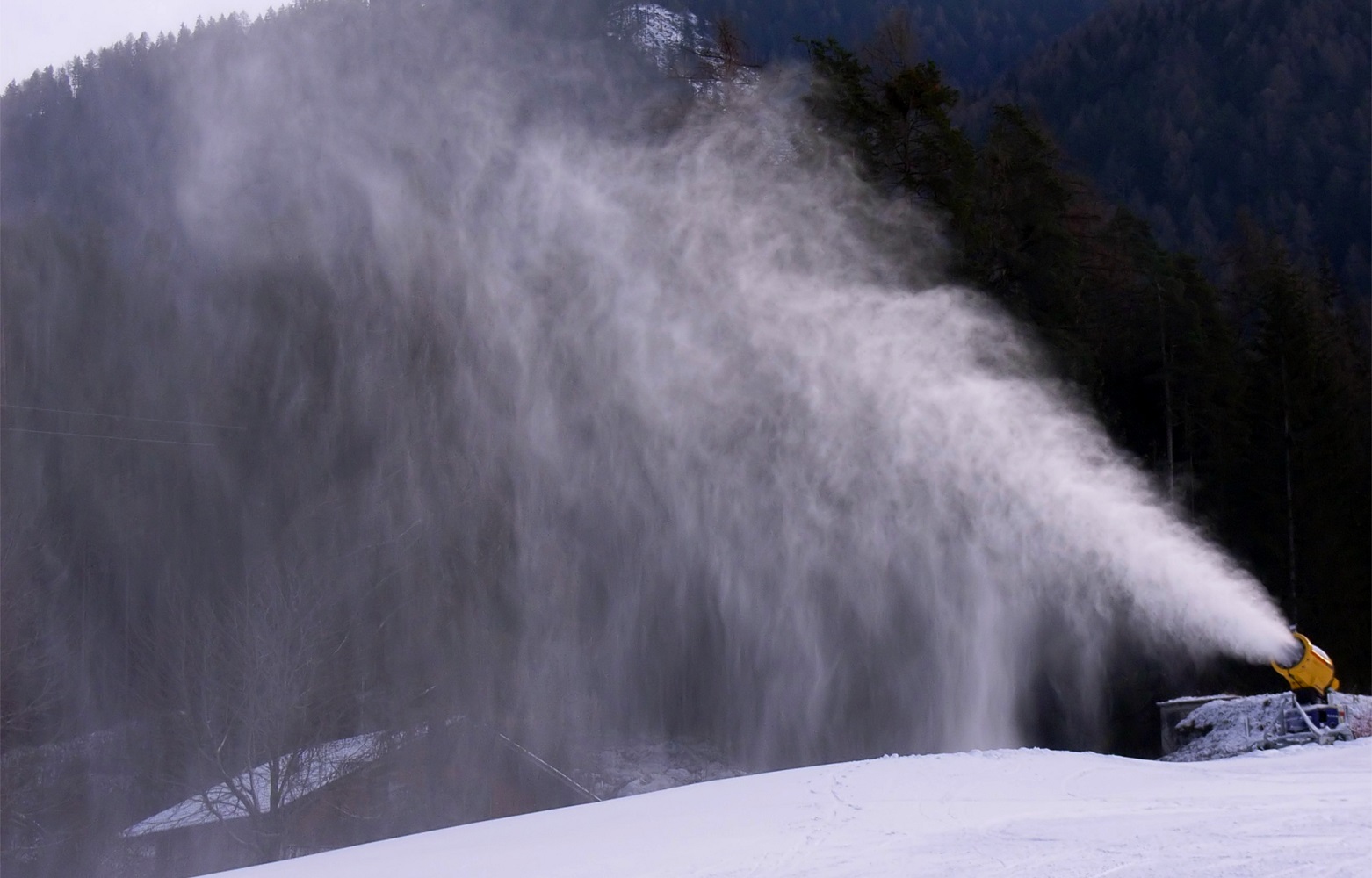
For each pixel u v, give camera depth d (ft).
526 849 27.20
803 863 21.88
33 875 63.82
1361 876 17.38
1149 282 130.62
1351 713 42.01
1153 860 19.44
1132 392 128.57
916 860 21.24
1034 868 19.60
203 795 62.44
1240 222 212.64
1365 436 146.41
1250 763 33.22
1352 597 124.16
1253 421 135.74
